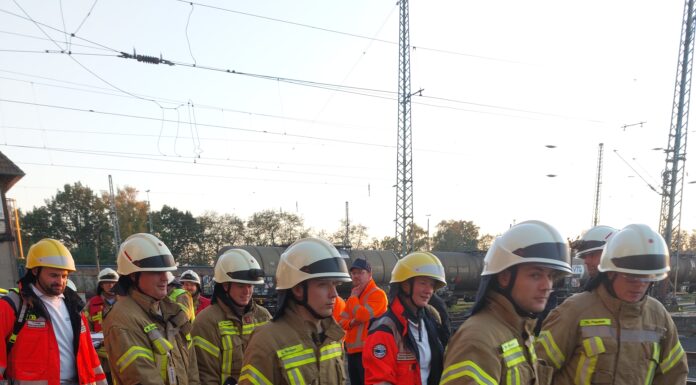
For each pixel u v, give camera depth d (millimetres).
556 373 3436
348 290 19875
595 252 4203
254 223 71562
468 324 2486
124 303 3689
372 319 4938
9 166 19047
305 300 2982
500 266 2508
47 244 4211
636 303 3252
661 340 3369
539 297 2494
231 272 4551
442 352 3785
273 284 19281
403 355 3533
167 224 71250
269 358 2836
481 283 2623
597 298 3357
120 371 3461
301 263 2961
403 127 21594
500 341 2400
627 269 3092
